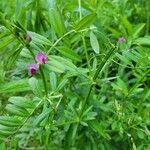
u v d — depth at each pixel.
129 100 0.34
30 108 0.27
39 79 0.30
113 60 0.31
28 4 0.33
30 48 0.25
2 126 0.26
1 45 0.25
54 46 0.28
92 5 0.38
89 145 0.34
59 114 0.30
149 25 0.44
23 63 0.30
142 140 0.34
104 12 0.40
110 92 0.36
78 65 0.37
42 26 0.35
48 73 0.29
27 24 0.34
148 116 0.34
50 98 0.27
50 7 0.31
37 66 0.25
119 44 0.33
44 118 0.28
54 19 0.29
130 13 0.43
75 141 0.34
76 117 0.30
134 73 0.34
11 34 0.25
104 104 0.34
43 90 0.29
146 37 0.34
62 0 0.36
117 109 0.33
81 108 0.30
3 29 0.25
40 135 0.31
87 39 0.36
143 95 0.35
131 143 0.34
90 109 0.31
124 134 0.35
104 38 0.30
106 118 0.34
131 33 0.37
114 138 0.36
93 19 0.28
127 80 0.39
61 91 0.31
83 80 0.32
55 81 0.28
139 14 0.45
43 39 0.27
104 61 0.29
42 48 0.28
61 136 0.34
